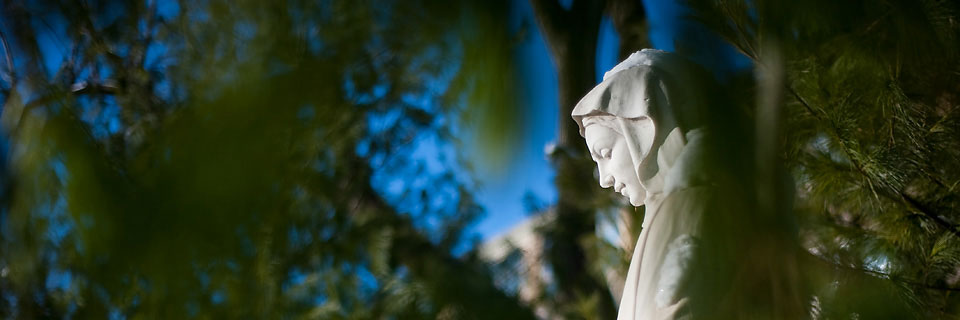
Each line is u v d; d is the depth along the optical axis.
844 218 2.71
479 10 0.53
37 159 0.52
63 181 0.51
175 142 0.51
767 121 0.61
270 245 0.57
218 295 0.50
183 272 0.49
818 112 2.23
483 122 0.54
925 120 2.53
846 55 1.68
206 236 0.49
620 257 4.66
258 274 0.52
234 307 0.51
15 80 0.59
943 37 1.10
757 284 0.75
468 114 0.54
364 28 0.54
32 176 0.52
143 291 0.50
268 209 0.50
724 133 0.61
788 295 0.78
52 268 0.53
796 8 0.59
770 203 0.63
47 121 0.54
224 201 0.49
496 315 2.67
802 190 2.51
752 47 0.62
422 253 7.26
